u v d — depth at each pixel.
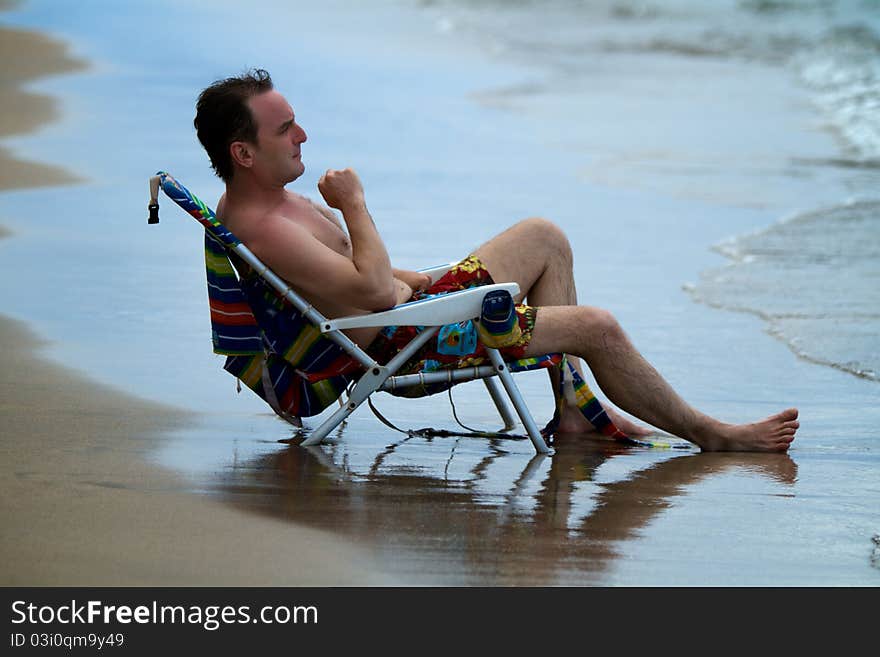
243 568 11.87
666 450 17.03
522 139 44.22
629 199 35.34
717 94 55.72
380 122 46.22
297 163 15.63
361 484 14.71
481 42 72.44
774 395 19.61
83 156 39.03
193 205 15.20
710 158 41.66
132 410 17.58
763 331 23.16
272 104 15.41
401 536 12.87
